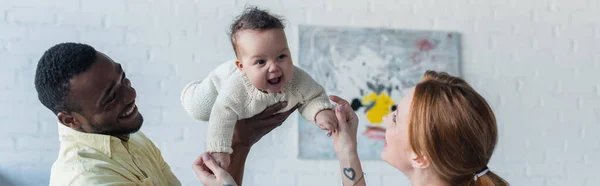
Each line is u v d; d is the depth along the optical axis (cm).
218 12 338
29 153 317
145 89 329
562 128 372
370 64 350
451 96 156
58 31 321
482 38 365
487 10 367
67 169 161
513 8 370
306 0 346
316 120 178
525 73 369
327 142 347
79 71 163
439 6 361
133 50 329
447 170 156
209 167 168
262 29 164
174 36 333
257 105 174
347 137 180
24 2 319
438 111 155
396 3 356
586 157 374
